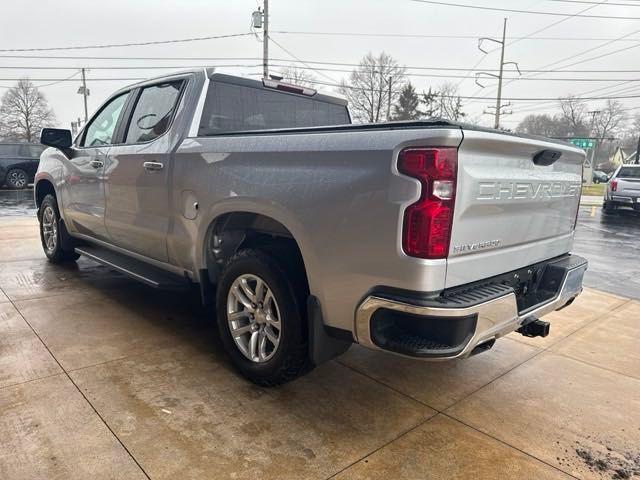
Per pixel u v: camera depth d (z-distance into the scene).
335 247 2.25
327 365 3.24
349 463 2.20
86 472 2.03
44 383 2.75
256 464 2.15
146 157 3.44
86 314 3.91
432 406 2.76
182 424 2.42
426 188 1.96
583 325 4.33
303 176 2.37
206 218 2.96
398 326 2.13
